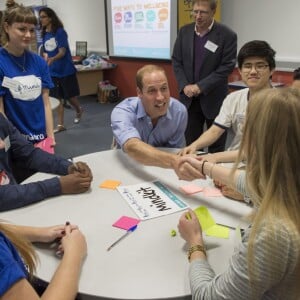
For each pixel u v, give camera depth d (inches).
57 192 57.2
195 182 62.5
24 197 54.1
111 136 184.1
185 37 122.8
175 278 37.9
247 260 29.5
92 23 266.4
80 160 73.0
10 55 86.8
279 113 29.5
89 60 259.4
